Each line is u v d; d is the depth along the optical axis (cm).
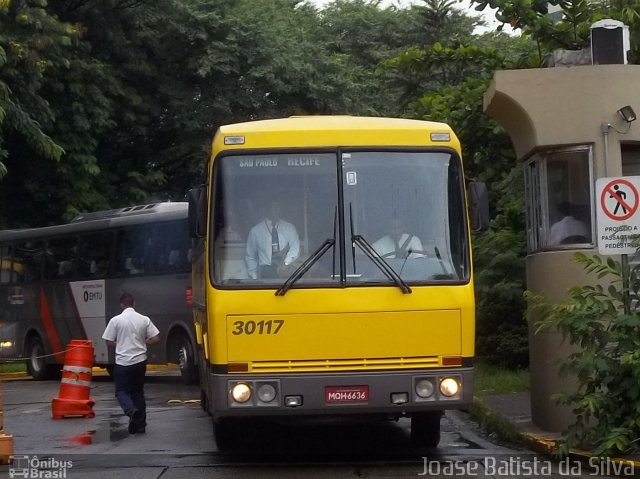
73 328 2320
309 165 1028
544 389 1170
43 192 2920
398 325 995
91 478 1001
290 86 3278
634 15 1532
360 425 1345
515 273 1645
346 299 992
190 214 1027
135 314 1341
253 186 1021
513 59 1809
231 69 3167
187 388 1983
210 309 996
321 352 988
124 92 3055
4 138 2733
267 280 995
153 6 3120
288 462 1080
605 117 1123
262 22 3241
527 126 1158
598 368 987
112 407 1678
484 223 1031
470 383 1000
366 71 3906
